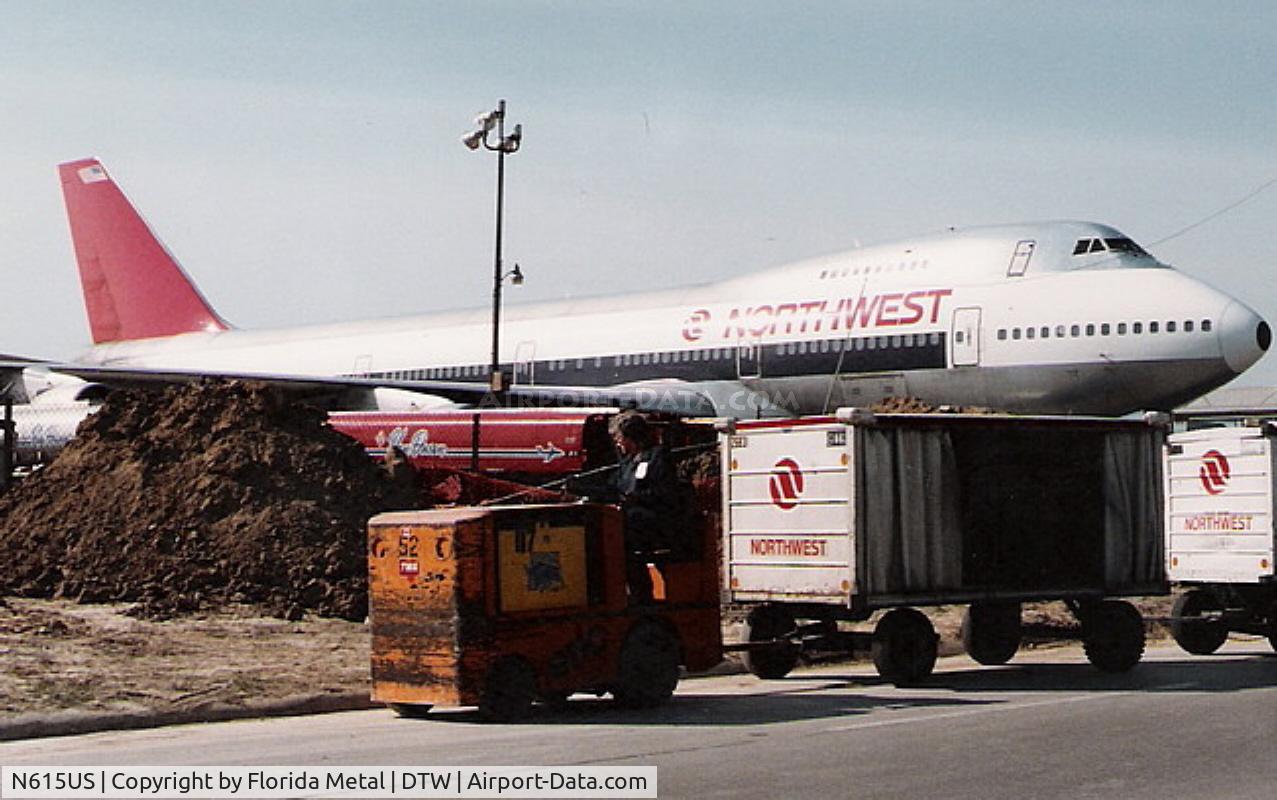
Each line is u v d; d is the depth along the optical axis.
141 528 20.05
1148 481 16.55
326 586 19.27
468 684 11.71
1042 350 32.41
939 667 17.05
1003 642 16.92
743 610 20.38
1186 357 30.94
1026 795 8.66
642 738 10.94
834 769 9.53
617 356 39.97
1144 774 9.38
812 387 36.09
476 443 27.08
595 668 12.44
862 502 14.50
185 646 15.57
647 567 13.02
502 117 32.62
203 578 19.20
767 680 15.74
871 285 35.41
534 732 11.38
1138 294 31.75
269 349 50.12
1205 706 12.83
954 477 15.16
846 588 14.50
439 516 12.13
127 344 55.38
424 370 45.00
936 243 35.19
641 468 12.98
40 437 33.75
